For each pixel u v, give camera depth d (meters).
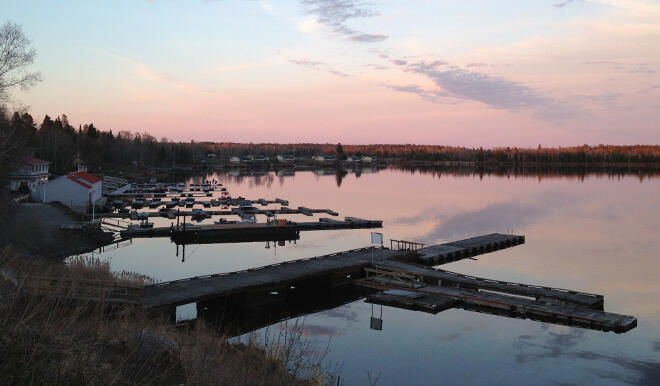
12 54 33.34
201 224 66.94
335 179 176.62
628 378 19.77
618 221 68.81
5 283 10.41
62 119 174.88
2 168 41.16
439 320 27.11
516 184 143.00
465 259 45.72
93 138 155.75
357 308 29.61
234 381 10.42
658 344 23.55
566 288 34.66
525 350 22.69
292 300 31.55
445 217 76.12
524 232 60.66
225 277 31.23
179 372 9.45
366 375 19.45
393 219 74.69
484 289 32.72
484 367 20.64
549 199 100.31
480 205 91.44
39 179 75.31
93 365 7.79
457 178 177.00
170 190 119.12
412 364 20.83
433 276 34.50
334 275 34.75
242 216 75.88
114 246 51.44
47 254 41.72
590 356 22.08
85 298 12.21
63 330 8.82
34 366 7.09
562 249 49.69
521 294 30.94
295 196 113.94
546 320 27.22
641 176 182.25
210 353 12.27
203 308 28.69
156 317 22.69
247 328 25.38
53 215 56.59
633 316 27.81
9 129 41.84
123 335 10.55
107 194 100.31
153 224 62.16
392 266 37.09
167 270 39.88
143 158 188.00
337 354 21.83
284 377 11.90
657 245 51.12
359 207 91.06
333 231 65.12
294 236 61.00
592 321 25.97
